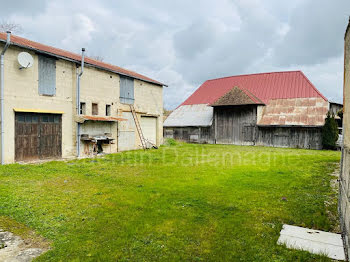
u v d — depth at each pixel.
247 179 8.02
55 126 11.39
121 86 15.43
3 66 9.28
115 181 7.61
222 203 5.64
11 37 10.71
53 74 11.24
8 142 9.48
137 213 4.97
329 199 6.02
